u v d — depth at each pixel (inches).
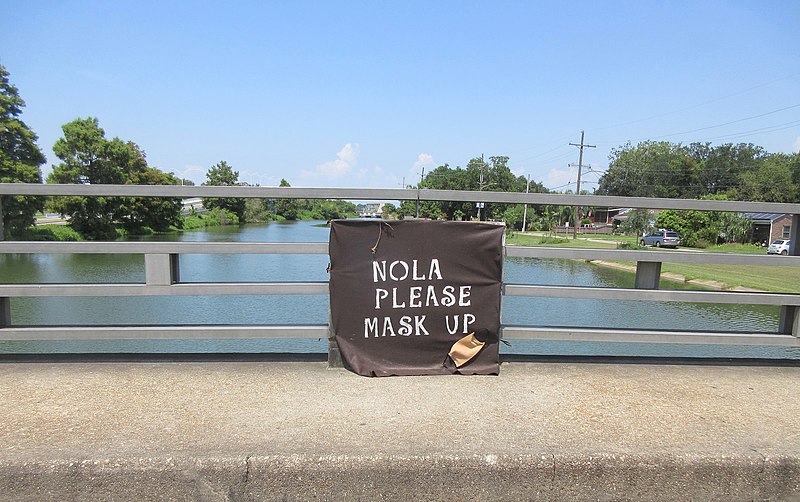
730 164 3560.5
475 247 119.7
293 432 85.8
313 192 117.3
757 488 81.2
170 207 2183.8
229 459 76.7
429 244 118.7
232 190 115.0
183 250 119.3
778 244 1424.7
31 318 480.4
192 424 88.7
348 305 118.6
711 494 80.8
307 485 77.2
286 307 558.9
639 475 79.9
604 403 102.0
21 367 120.2
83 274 697.6
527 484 79.0
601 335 127.3
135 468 75.9
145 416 91.9
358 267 118.3
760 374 124.3
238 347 374.0
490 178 3924.7
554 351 366.9
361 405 98.3
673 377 120.0
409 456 78.0
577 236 2455.7
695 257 123.6
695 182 3673.7
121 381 110.9
